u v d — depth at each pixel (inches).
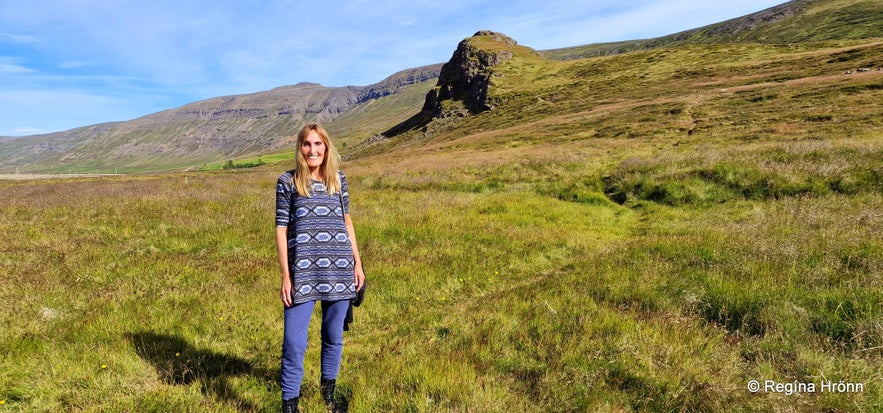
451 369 158.6
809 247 263.7
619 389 144.9
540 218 506.0
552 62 4534.9
